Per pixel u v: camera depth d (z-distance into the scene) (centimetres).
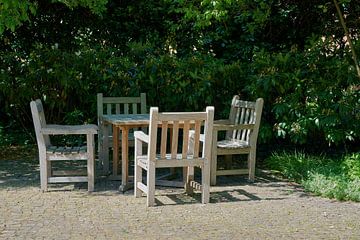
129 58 974
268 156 948
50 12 1062
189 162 695
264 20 957
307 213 668
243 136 820
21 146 1021
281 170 855
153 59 941
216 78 922
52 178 736
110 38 1086
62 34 1081
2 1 774
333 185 736
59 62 950
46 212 661
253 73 918
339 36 974
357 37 969
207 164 700
